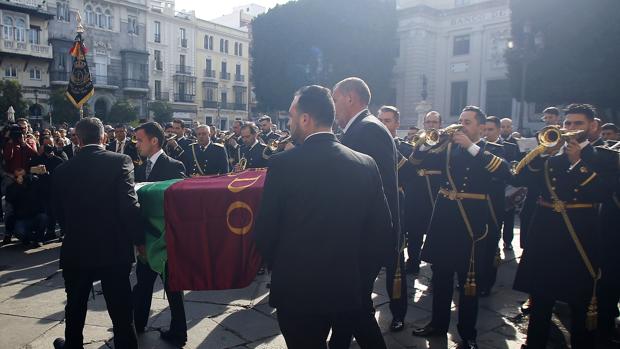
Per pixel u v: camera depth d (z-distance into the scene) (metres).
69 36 35.44
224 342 3.65
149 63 41.50
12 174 6.66
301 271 2.08
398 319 3.89
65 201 2.93
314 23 32.16
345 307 2.10
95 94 37.16
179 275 3.28
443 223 3.63
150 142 3.86
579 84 21.97
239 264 3.32
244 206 3.33
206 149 7.01
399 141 6.00
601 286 3.80
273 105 34.97
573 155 3.18
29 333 3.77
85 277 2.99
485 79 33.84
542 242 3.31
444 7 36.78
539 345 3.32
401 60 36.44
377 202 2.34
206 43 46.84
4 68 32.03
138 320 3.70
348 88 3.18
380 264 2.43
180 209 3.30
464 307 3.53
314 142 2.22
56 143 8.29
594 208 3.23
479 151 3.47
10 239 6.89
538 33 17.39
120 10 38.44
